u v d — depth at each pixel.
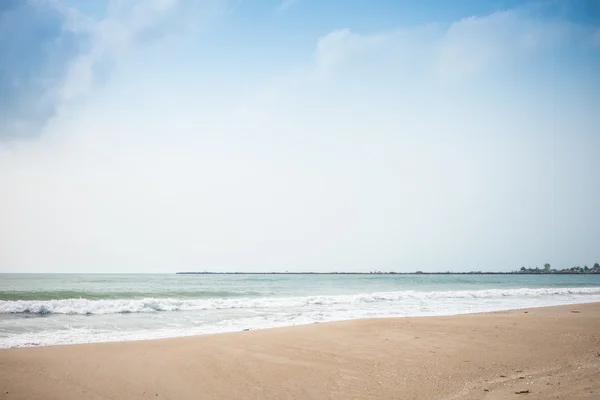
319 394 6.70
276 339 11.31
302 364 8.62
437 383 7.20
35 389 6.85
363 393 6.70
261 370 8.16
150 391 6.86
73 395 6.61
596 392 6.09
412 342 10.91
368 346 10.39
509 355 9.39
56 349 9.84
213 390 6.92
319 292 37.47
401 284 64.69
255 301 23.98
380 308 21.83
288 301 25.12
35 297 26.19
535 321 14.62
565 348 10.13
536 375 7.54
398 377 7.63
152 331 13.70
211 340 11.16
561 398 5.86
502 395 6.21
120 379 7.49
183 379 7.55
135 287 43.34
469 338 11.43
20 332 13.31
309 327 13.31
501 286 60.78
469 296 32.22
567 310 19.92
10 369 7.94
